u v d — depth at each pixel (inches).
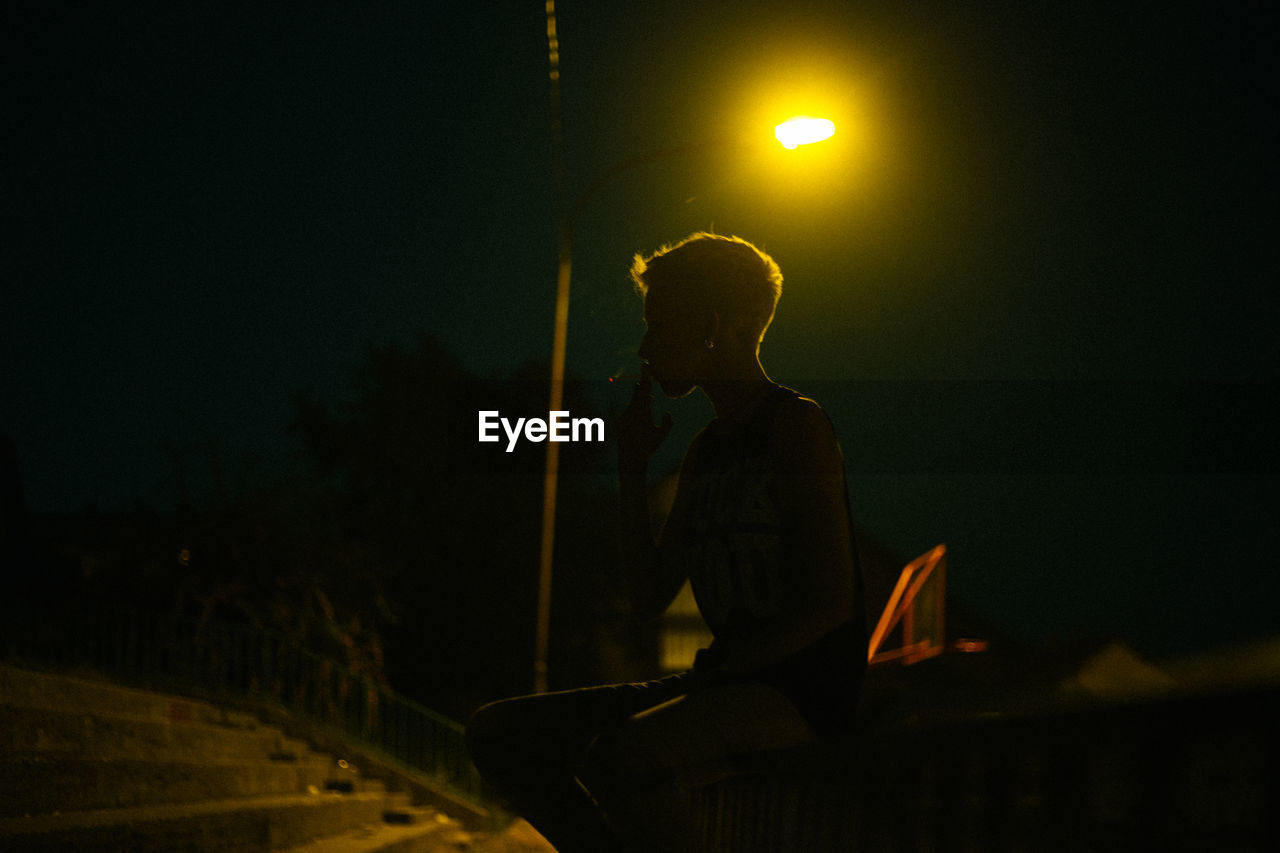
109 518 613.9
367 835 394.3
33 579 759.7
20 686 249.4
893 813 61.8
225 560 594.2
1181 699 32.4
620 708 93.4
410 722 629.9
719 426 92.4
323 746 541.0
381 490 1060.5
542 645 557.9
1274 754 28.8
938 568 639.8
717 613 87.8
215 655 553.6
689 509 91.5
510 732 94.6
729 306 89.8
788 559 83.0
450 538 1018.1
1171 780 33.8
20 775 200.4
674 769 76.2
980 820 50.3
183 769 276.2
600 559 1040.8
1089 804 39.7
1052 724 41.2
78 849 191.5
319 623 606.2
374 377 1165.1
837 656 80.5
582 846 92.1
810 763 74.8
